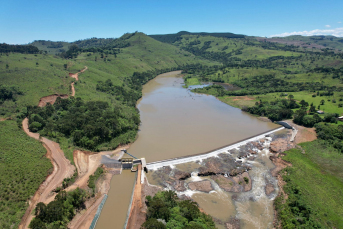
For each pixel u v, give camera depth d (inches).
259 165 3499.0
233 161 3545.8
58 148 3479.3
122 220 2459.4
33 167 2864.2
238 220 2452.0
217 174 3221.0
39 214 2186.3
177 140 4247.0
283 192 2866.6
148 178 3100.4
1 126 3590.1
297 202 2516.0
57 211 2210.9
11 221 2142.0
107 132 3878.0
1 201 2281.0
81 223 2356.1
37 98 4704.7
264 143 4215.1
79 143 3720.5
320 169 3351.4
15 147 3154.5
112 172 3272.6
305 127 4813.0
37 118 3944.4
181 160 3501.5
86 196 2684.5
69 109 4633.4
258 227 2367.1
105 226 2374.5
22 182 2578.7
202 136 4446.4
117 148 3873.0
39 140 3560.5
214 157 3629.4
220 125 5083.7
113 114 4475.9
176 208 2348.7
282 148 3971.5
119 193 2893.7
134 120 4766.2
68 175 2915.8
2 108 4084.6
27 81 5236.2
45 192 2600.9
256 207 2647.6
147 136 4397.1
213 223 2299.5
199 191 2888.8
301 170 3294.8
